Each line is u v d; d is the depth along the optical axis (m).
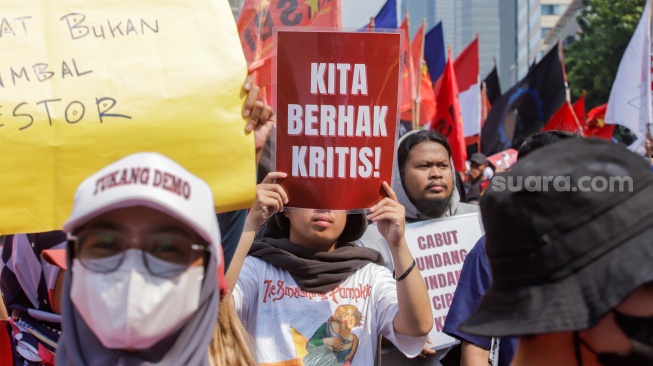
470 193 11.57
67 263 2.02
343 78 3.51
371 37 3.50
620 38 42.75
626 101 8.77
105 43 2.84
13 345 3.32
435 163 4.96
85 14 2.85
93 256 1.91
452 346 4.16
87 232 1.90
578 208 1.59
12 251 3.04
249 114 2.88
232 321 2.63
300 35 3.50
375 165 3.53
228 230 3.16
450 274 4.81
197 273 1.95
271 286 3.64
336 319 3.59
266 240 3.79
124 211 1.90
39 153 2.73
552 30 89.12
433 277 4.78
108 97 2.78
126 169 1.84
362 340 3.58
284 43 3.51
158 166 1.84
